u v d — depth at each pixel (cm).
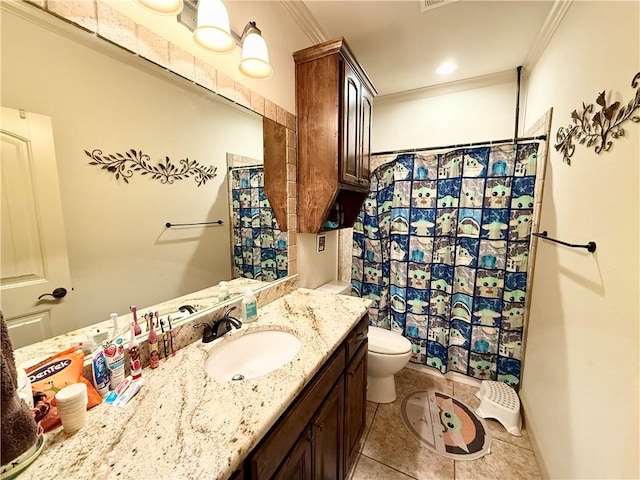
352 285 240
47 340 71
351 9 152
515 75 221
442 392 199
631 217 79
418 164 203
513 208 180
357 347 135
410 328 221
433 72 223
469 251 194
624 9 89
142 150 90
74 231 75
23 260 65
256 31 107
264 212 144
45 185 68
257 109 132
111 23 77
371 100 194
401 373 222
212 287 120
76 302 76
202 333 107
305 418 86
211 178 116
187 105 103
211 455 55
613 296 87
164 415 66
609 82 96
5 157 61
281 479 74
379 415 177
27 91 64
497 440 158
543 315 152
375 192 220
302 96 155
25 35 62
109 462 54
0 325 48
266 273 149
